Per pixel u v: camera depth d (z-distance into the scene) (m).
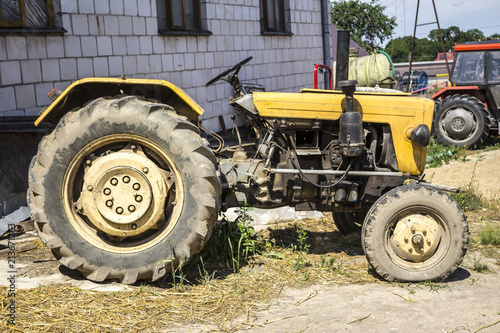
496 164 7.81
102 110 3.27
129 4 7.25
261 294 3.23
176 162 3.26
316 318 2.90
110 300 3.06
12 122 5.00
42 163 3.25
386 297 3.21
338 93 3.79
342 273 3.63
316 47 12.71
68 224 3.27
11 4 5.63
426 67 23.00
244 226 3.96
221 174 3.79
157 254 3.26
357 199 3.85
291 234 4.64
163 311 2.96
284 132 3.80
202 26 8.83
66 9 6.29
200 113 3.36
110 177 3.26
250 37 10.02
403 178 3.84
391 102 3.77
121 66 7.18
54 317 2.82
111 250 3.29
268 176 3.77
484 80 9.98
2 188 4.62
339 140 3.64
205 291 3.24
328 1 12.89
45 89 6.05
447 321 2.87
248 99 3.75
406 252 3.47
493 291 3.34
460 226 3.44
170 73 8.09
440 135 9.92
